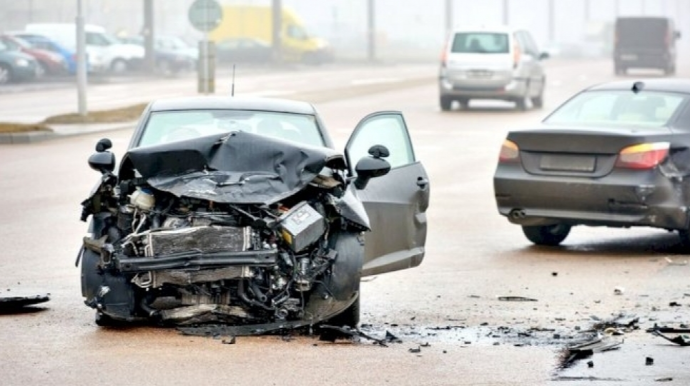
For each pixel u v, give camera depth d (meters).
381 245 21.84
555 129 29.31
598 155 28.91
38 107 74.56
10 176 42.59
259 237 18.75
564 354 18.73
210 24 73.62
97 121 62.59
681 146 29.22
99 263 19.22
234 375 17.00
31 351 18.27
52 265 26.34
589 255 29.41
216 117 22.14
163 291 19.19
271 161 19.36
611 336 20.19
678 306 22.98
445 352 18.80
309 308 19.55
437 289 24.69
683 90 30.81
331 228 19.69
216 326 19.58
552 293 24.33
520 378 17.17
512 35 76.38
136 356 17.97
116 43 129.38
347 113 70.00
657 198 28.66
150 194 19.25
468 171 46.00
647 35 135.62
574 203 29.08
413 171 23.03
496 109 78.94
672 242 31.69
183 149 19.27
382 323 21.22
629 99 30.86
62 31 124.31
